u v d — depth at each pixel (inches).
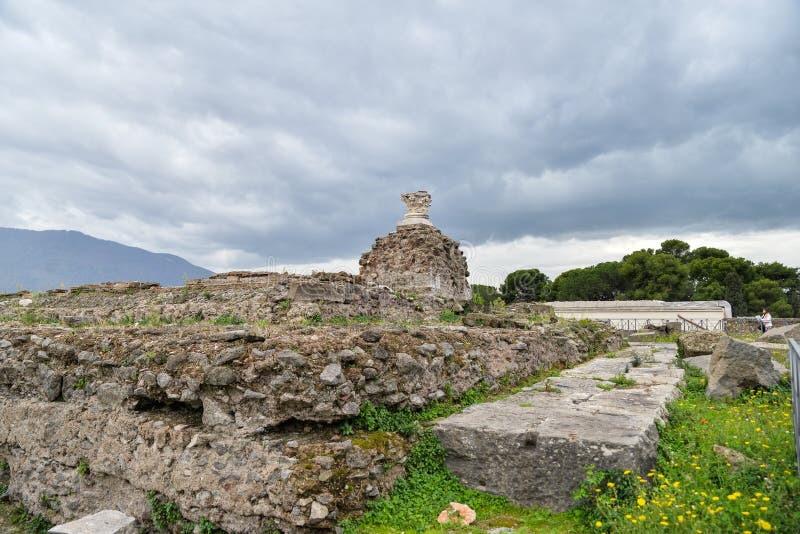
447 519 197.3
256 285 528.7
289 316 428.5
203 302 502.6
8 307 676.1
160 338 266.8
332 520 190.2
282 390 213.5
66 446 272.4
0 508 293.0
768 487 179.6
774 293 2049.7
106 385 261.7
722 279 2144.4
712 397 341.1
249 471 203.8
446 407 286.2
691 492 181.5
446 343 315.9
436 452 233.0
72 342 291.4
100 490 255.8
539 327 549.0
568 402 294.0
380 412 239.8
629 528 165.5
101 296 673.0
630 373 423.8
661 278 1963.6
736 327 1206.9
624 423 232.5
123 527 195.8
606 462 197.5
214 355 230.8
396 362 259.3
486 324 604.7
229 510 203.3
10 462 303.1
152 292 614.5
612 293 2137.1
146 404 254.7
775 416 273.9
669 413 279.3
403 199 908.0
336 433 219.6
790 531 152.0
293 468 193.8
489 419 243.8
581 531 183.6
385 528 194.1
